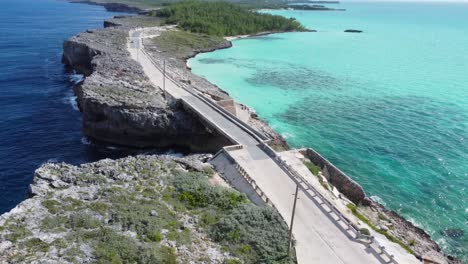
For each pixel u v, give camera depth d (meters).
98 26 183.25
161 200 31.98
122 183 34.31
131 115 53.75
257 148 44.91
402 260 27.72
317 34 180.75
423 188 45.31
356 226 30.30
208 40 134.88
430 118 67.88
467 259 34.03
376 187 45.19
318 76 95.69
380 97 79.50
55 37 144.88
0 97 73.00
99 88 60.53
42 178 33.50
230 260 25.59
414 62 117.12
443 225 38.78
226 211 31.39
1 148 53.03
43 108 68.31
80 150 53.88
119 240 25.59
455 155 53.75
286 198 34.41
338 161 51.22
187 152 56.59
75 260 23.34
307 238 28.80
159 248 25.56
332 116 67.75
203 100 60.19
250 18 178.00
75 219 27.61
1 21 186.50
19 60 103.81
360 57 123.75
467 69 107.88
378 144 56.72
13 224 26.58
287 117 66.69
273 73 97.44
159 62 87.00
